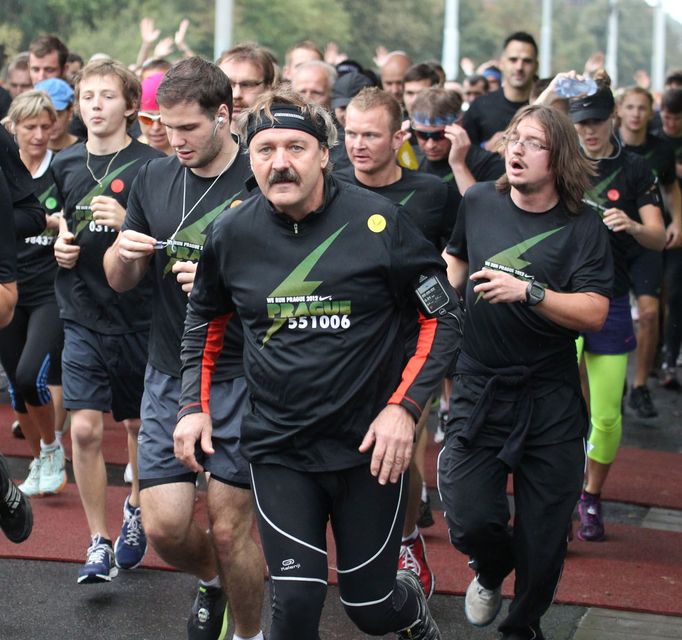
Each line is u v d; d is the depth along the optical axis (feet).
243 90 21.83
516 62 31.45
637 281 33.63
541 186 16.81
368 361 13.79
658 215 23.41
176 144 16.29
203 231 16.53
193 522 16.33
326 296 13.69
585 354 22.98
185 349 14.92
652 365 37.37
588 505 22.90
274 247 13.83
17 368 23.25
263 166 13.44
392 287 13.87
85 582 19.08
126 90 20.51
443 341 13.87
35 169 24.80
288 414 13.80
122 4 128.26
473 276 16.16
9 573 19.98
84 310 20.16
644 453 29.86
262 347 13.91
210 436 14.61
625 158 23.43
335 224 13.79
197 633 16.80
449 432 17.44
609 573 21.01
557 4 296.30
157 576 20.16
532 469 16.94
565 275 16.84
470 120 32.42
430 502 25.00
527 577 16.80
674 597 19.92
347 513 14.02
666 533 23.62
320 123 13.60
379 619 14.23
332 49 50.19
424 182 20.01
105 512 19.71
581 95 22.54
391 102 19.61
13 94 37.47
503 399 16.94
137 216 17.06
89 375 19.98
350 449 13.84
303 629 13.73
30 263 23.65
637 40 320.70
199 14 140.97
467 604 17.98
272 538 13.85
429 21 216.33
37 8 118.52
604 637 18.34
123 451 28.04
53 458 24.02
